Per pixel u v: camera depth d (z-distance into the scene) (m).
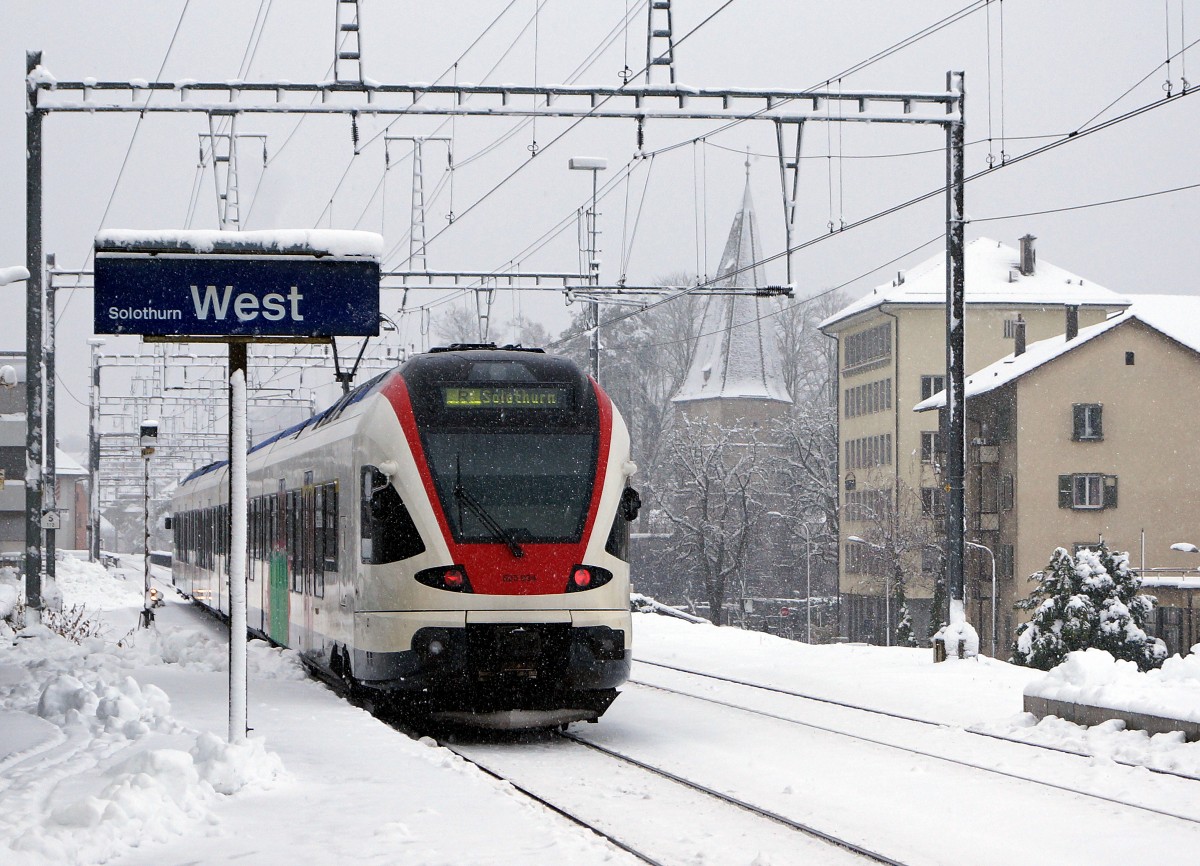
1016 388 63.59
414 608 14.20
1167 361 63.81
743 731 15.15
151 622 31.31
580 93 19.48
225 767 10.02
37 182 24.67
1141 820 10.28
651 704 17.69
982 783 11.82
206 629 32.38
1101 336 63.59
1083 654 15.41
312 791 10.06
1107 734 13.76
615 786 11.77
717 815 10.52
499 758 13.46
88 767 10.67
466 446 14.61
